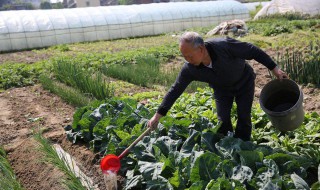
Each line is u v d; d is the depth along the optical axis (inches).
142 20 892.0
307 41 554.9
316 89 323.9
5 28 755.4
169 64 499.8
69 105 332.2
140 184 174.6
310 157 180.4
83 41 829.8
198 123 204.7
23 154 231.9
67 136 240.7
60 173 193.6
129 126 222.5
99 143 221.3
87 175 199.3
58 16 821.2
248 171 151.0
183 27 955.3
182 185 156.7
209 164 155.4
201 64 173.2
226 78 177.9
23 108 333.1
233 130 215.9
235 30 724.0
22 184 204.1
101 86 323.3
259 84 365.1
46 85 390.6
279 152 175.9
